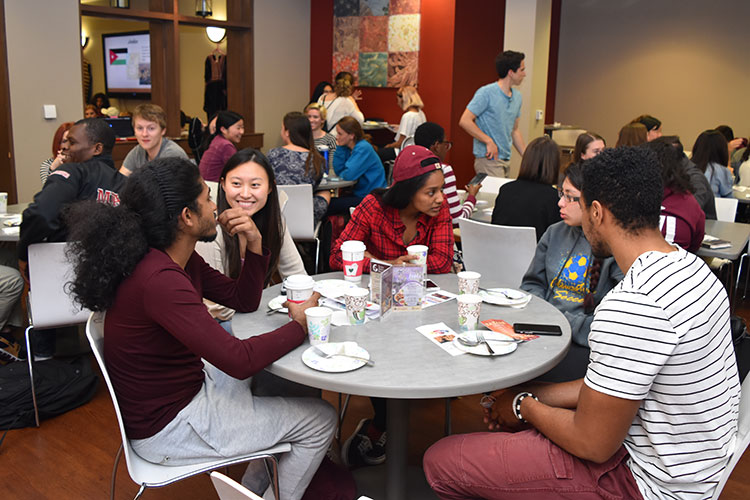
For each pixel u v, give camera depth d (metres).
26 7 5.52
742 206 5.43
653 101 9.41
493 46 7.89
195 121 6.34
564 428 1.43
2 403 2.64
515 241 2.85
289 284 1.88
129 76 7.80
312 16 8.32
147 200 1.54
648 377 1.28
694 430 1.33
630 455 1.42
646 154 1.41
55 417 2.77
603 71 9.75
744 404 1.47
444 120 7.50
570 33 9.95
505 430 1.87
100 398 2.94
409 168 2.37
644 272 1.33
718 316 1.33
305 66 8.40
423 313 2.03
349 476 2.13
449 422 2.49
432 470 1.63
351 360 1.64
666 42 9.16
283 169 4.39
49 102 5.79
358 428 2.49
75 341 3.38
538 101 6.74
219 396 1.70
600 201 1.43
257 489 2.03
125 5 6.67
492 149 5.33
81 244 1.52
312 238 4.25
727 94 8.81
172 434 1.62
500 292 2.22
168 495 2.26
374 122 7.73
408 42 7.58
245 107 7.79
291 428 1.75
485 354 1.68
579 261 2.35
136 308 1.54
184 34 8.50
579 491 1.44
